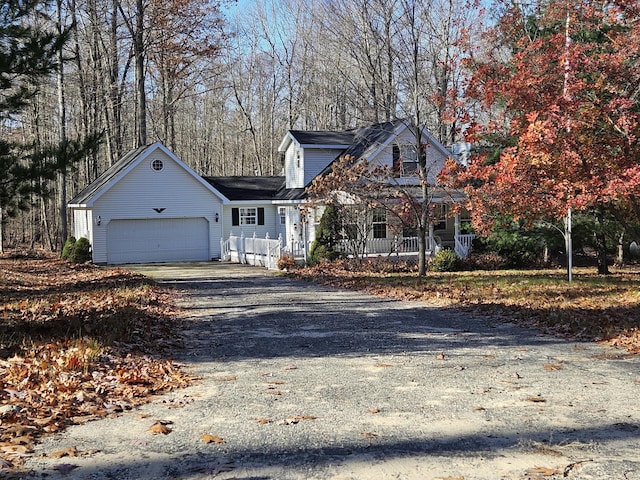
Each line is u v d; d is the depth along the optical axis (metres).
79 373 7.27
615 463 4.42
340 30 40.44
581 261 30.25
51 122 43.25
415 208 21.86
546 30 16.47
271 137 53.75
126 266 30.25
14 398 6.07
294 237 33.34
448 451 4.70
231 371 7.89
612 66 11.97
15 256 35.62
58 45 11.92
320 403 6.23
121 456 4.62
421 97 25.23
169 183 33.03
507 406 6.00
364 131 32.88
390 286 17.69
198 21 39.12
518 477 4.16
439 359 8.38
